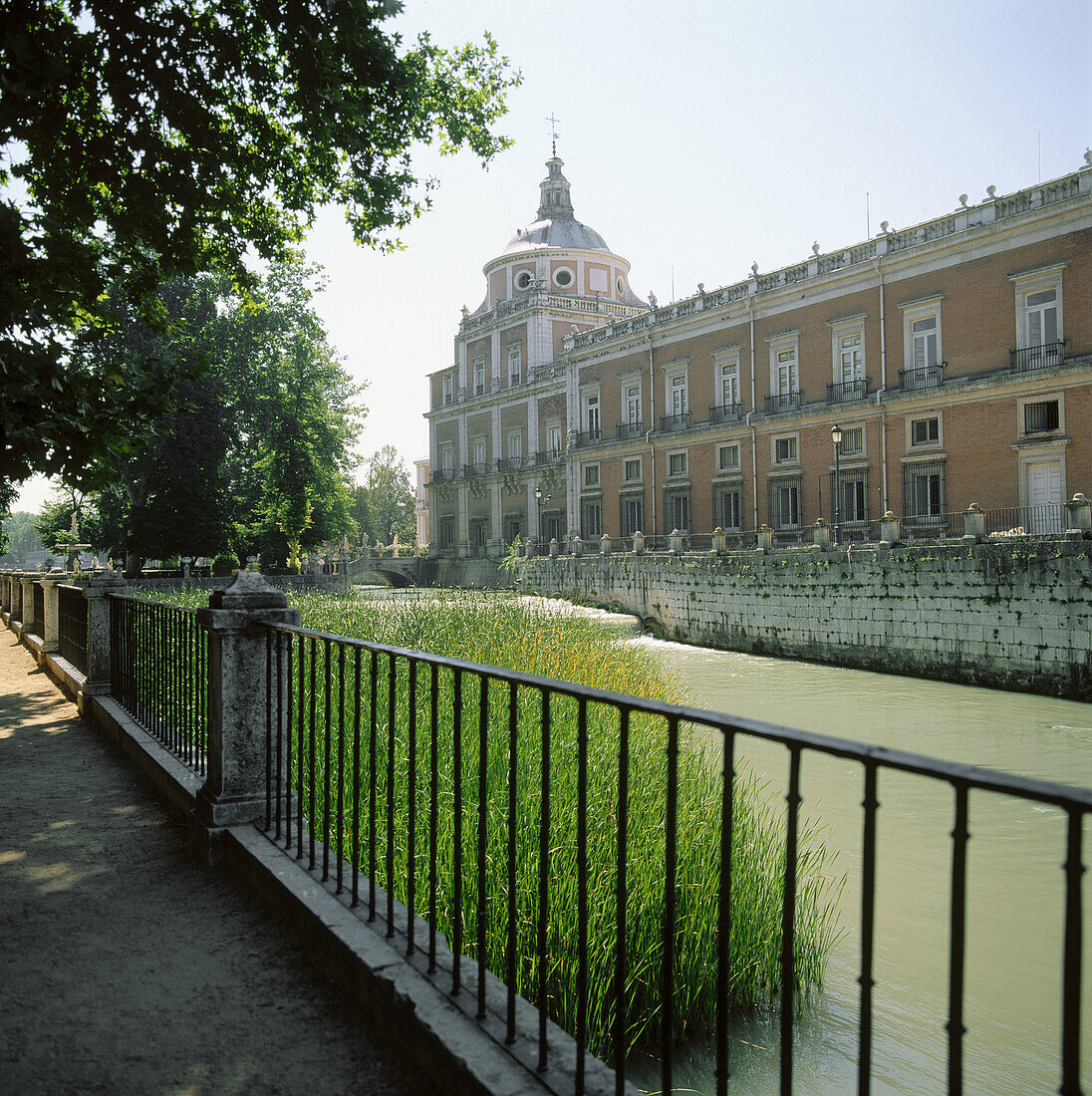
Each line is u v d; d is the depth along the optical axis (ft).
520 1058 7.82
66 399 17.34
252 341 132.26
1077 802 4.14
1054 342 80.74
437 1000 8.85
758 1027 15.70
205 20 24.23
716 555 92.02
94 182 24.79
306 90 24.75
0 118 17.80
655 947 14.70
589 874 15.58
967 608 65.36
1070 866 4.27
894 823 30.53
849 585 75.46
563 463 158.30
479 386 191.72
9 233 16.24
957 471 88.07
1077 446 78.02
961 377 88.53
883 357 96.48
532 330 172.45
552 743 21.75
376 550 211.00
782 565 82.74
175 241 25.94
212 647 15.29
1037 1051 15.40
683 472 126.00
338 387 163.73
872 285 98.48
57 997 10.08
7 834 16.22
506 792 18.47
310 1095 8.14
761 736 6.00
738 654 86.58
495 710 23.99
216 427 132.46
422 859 14.89
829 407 100.32
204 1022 9.50
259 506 149.59
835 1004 16.96
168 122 24.36
